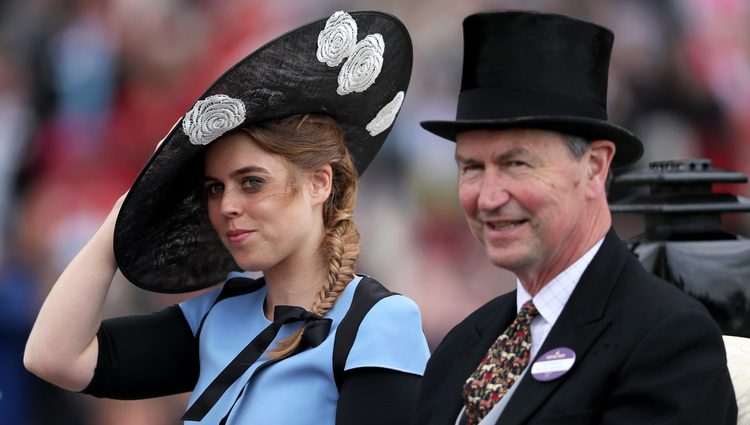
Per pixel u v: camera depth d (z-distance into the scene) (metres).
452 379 7.91
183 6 28.36
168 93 28.19
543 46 7.35
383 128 10.54
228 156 9.45
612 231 7.61
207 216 10.45
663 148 29.72
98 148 27.83
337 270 9.64
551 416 6.99
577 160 7.29
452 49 28.14
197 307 10.52
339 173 9.92
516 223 7.29
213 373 9.81
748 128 30.66
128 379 10.17
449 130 7.55
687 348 6.90
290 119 9.60
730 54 30.55
